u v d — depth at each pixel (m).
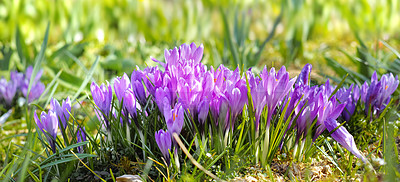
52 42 2.19
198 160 0.85
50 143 0.89
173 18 2.42
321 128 0.88
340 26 2.38
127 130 0.90
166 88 0.86
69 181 0.89
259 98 0.85
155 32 2.38
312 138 0.89
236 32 1.56
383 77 0.94
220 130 0.87
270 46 1.97
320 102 0.86
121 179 0.85
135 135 0.91
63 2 2.37
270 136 0.90
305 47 2.02
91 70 1.08
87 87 1.26
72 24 2.29
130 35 2.35
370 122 0.95
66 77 1.27
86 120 1.14
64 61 1.56
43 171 0.92
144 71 0.89
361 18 2.44
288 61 1.63
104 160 0.91
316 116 0.87
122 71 1.47
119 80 0.90
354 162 0.90
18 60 1.56
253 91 0.85
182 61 0.90
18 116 1.24
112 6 2.42
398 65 1.19
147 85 0.88
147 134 0.90
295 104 0.88
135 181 0.85
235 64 1.34
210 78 0.86
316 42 2.18
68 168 0.89
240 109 0.87
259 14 2.53
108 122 0.90
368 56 1.22
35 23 2.32
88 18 2.34
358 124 0.94
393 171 0.83
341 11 2.46
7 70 1.47
